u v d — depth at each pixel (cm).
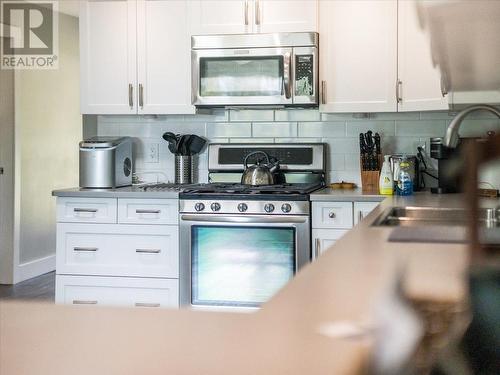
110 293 376
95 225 376
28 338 66
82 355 60
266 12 385
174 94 402
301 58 377
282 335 62
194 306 364
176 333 66
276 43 379
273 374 51
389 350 57
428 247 147
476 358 69
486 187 317
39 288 540
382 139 404
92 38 410
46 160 604
